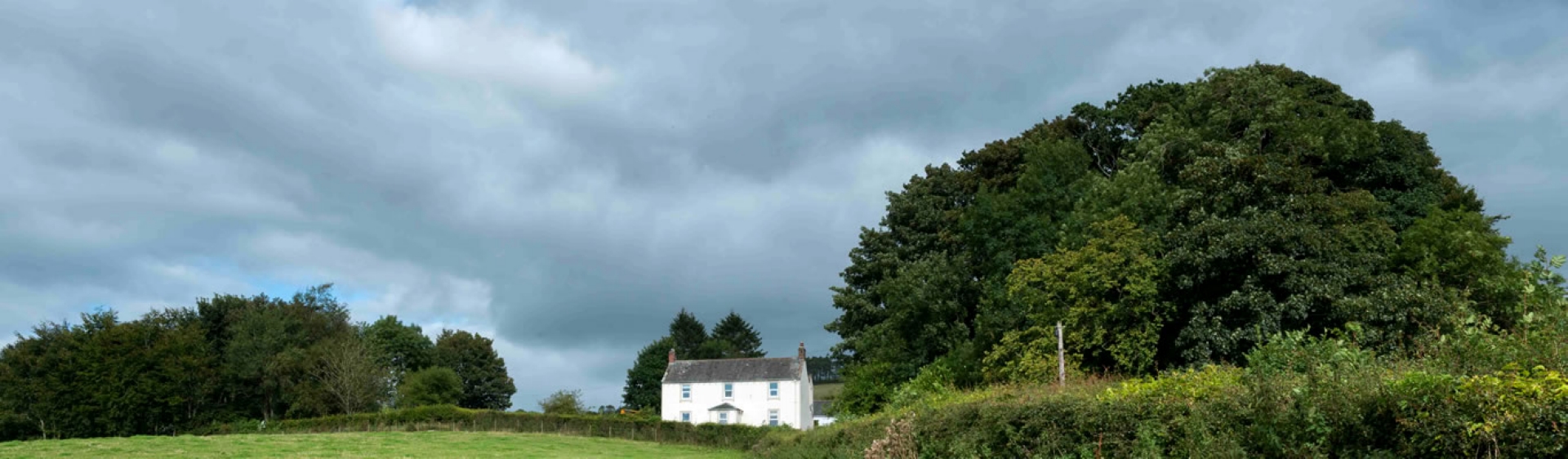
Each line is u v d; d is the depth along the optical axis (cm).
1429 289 2677
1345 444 1042
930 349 4703
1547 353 1042
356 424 5850
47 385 6850
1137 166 3959
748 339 13088
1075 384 1930
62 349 7056
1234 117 4159
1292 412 1109
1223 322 2820
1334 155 3884
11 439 6938
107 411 6769
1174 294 3048
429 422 5900
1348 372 1105
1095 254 3309
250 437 4325
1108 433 1391
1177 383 1403
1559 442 807
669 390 7856
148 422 7025
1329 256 2758
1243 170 3077
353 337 7956
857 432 2531
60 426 6738
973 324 4806
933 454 1816
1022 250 4341
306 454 3312
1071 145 4669
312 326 8519
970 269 4816
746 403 7638
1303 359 1293
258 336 7838
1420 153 4244
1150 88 5306
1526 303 1292
